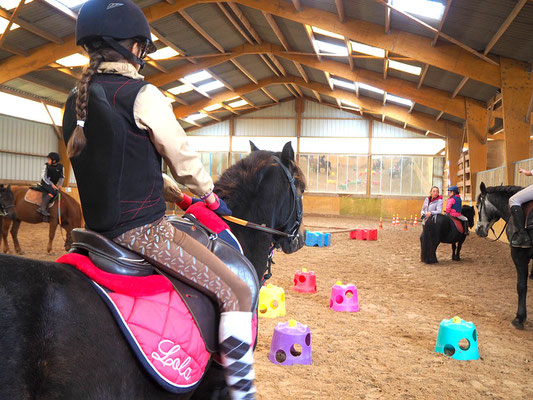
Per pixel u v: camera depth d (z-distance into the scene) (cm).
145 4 1195
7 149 1658
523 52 1004
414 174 2423
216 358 155
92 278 124
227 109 2409
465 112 1566
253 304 162
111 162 124
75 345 108
